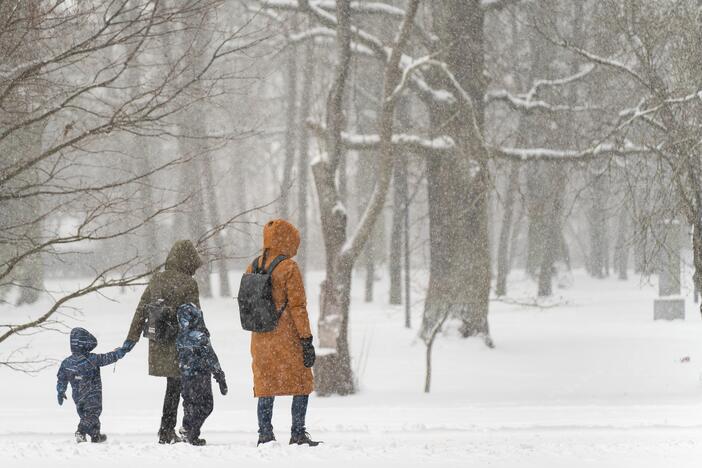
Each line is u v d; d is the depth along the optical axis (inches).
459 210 1824.6
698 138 1136.8
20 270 2453.2
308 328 512.1
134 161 2319.1
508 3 1883.6
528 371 1603.1
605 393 1355.8
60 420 990.4
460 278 1841.8
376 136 1738.4
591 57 1391.5
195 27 683.4
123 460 438.6
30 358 1702.8
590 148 1616.6
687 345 1899.6
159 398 1310.3
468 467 424.2
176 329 561.3
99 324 2262.6
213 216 2573.8
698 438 577.6
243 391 1375.5
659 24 1208.8
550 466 426.9
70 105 676.7
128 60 661.3
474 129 1692.9
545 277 3228.3
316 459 442.3
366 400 1300.4
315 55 2947.8
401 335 2054.6
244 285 517.7
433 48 1854.1
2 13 644.1
